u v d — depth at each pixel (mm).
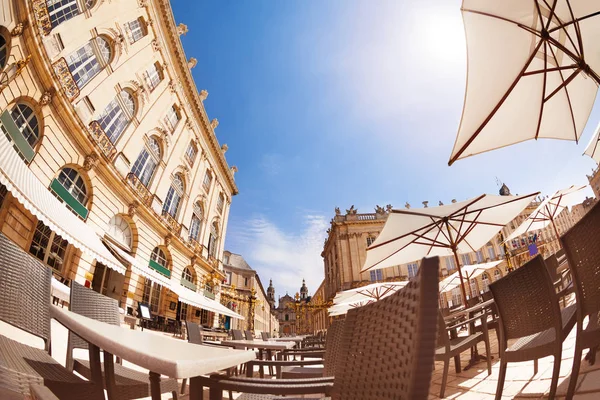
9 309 1404
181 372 862
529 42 3869
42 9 9250
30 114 9258
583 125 4703
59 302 7684
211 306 14961
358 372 1006
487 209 6215
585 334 1644
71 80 10477
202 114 22219
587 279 1635
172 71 18469
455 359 3785
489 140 4258
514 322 2049
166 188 17641
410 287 798
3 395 920
